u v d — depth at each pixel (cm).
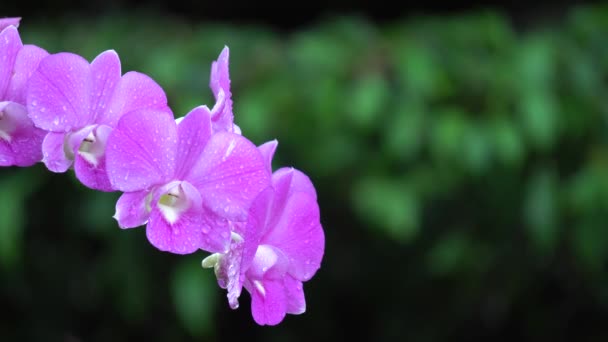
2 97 72
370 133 167
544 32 181
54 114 71
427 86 164
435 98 169
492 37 174
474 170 162
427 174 168
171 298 179
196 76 165
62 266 183
